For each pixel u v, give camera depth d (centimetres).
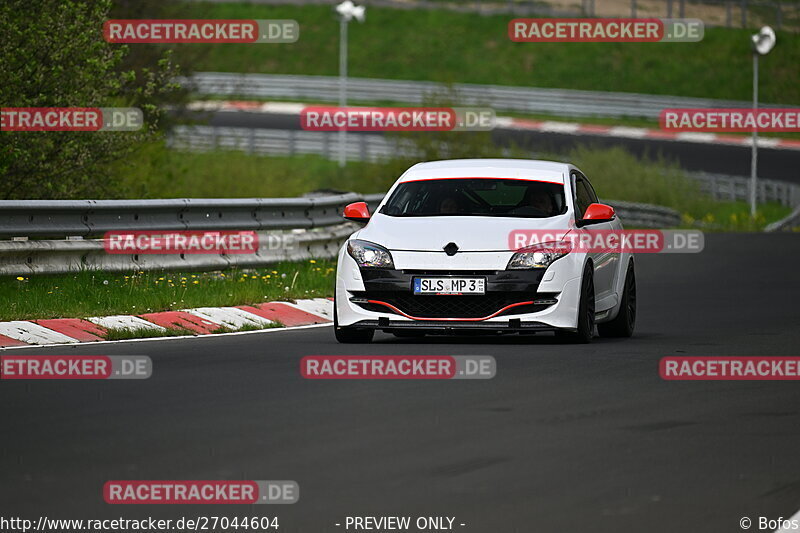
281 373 3534
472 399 3150
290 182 11188
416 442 2627
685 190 16250
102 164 7069
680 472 2400
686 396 3272
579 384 3422
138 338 4350
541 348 4162
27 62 6378
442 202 4459
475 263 4144
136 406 3005
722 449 2616
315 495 2186
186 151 10831
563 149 18488
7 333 4181
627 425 2853
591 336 4356
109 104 7225
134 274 5353
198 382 3369
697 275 7769
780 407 3131
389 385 3350
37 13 6512
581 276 4222
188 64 10319
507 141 18750
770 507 2148
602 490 2250
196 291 5200
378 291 4172
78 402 3052
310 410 2973
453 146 13988
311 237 6669
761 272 7981
